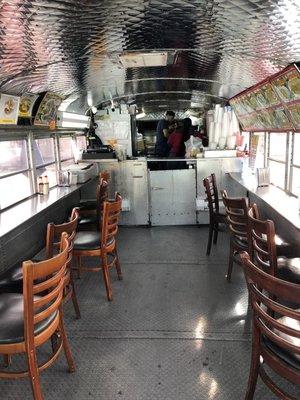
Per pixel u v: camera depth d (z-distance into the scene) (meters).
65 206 5.01
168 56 3.02
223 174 5.52
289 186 3.96
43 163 4.54
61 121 4.87
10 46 2.16
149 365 2.31
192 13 1.91
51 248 2.29
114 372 2.25
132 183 5.61
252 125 5.09
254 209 2.87
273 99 3.65
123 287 3.49
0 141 3.27
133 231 5.47
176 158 5.77
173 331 2.69
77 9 1.76
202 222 5.65
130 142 6.43
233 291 3.33
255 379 1.84
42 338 1.77
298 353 1.46
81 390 2.10
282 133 4.28
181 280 3.62
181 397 2.02
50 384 2.15
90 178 5.20
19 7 1.62
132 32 2.29
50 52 2.51
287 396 1.60
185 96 6.29
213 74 4.04
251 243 2.86
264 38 2.38
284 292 1.45
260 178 4.41
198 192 5.60
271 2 1.70
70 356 2.25
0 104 3.02
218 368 2.26
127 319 2.88
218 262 4.07
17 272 2.51
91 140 6.42
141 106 7.39
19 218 3.00
